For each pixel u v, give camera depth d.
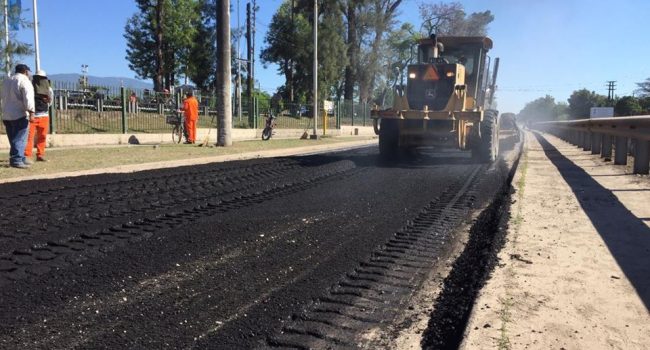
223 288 3.54
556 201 6.32
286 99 51.91
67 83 17.00
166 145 15.98
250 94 41.72
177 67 48.16
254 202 6.68
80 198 6.78
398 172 10.00
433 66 11.82
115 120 18.77
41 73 10.45
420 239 4.91
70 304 3.22
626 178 8.27
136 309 3.16
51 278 3.68
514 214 5.57
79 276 3.73
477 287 3.47
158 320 3.01
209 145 16.52
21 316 3.03
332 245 4.65
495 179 9.05
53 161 10.68
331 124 32.62
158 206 6.32
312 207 6.38
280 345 2.73
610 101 93.81
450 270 4.01
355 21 46.47
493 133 11.95
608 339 2.66
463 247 4.66
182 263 4.07
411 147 12.54
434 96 11.86
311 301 3.34
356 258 4.28
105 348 2.66
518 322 2.86
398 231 5.20
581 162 11.08
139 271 3.86
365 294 3.48
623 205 5.99
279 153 14.74
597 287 3.37
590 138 14.45
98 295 3.37
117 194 7.14
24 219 5.49
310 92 49.12
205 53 47.81
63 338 2.76
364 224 5.49
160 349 2.66
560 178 8.38
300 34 47.94
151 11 43.91
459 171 10.23
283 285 3.62
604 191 7.00
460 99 11.38
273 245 4.62
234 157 13.11
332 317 3.10
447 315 3.13
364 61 47.56
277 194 7.34
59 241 4.63
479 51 12.70
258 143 18.58
